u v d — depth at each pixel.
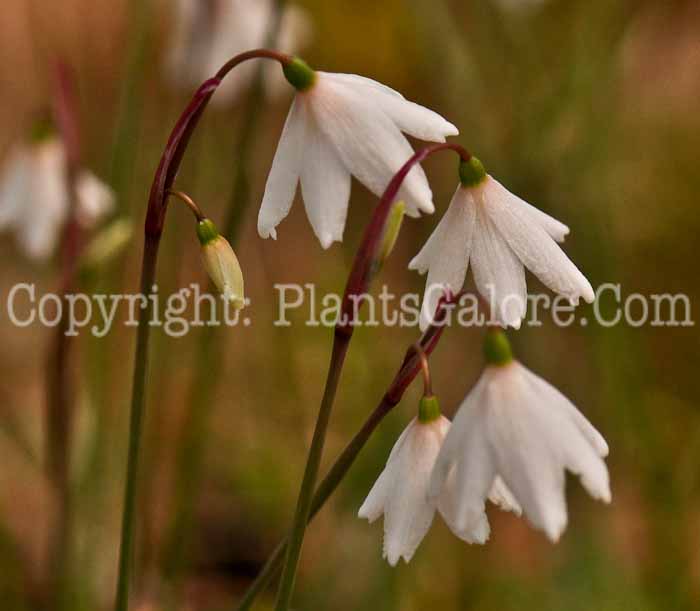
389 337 0.41
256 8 0.37
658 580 0.35
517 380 0.23
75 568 0.31
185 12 0.37
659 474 0.36
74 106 0.30
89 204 0.31
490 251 0.24
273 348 0.41
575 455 0.23
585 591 0.35
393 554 0.23
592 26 0.39
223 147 0.39
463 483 0.23
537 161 0.39
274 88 0.38
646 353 0.42
